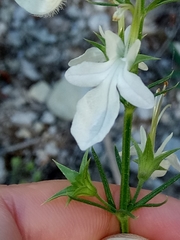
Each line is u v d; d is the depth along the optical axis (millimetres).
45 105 125
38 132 121
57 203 62
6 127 122
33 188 63
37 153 118
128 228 62
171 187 110
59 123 122
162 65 127
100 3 46
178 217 66
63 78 129
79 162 117
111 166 108
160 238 67
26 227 60
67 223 62
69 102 123
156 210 66
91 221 64
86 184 53
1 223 55
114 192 67
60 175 115
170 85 124
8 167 115
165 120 120
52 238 62
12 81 131
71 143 120
